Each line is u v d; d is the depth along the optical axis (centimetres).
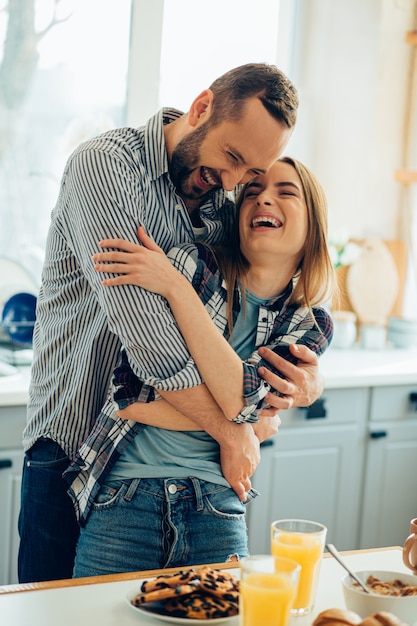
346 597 131
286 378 178
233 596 130
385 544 325
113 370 177
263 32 358
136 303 161
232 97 164
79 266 181
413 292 379
